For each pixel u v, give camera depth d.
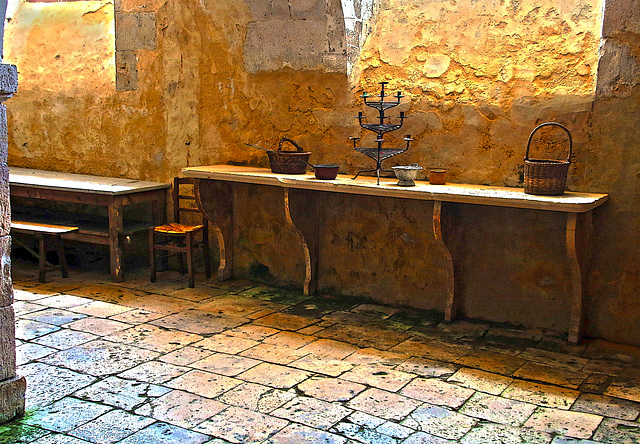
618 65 4.09
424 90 4.82
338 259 5.23
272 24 5.25
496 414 3.28
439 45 4.85
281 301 5.10
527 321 4.58
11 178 5.87
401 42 5.00
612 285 4.28
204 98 5.67
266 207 5.46
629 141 4.12
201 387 3.52
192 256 5.68
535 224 4.45
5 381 3.12
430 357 4.01
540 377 3.74
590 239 4.27
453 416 3.24
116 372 3.70
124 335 4.28
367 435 3.04
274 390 3.50
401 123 4.61
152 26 5.77
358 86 5.08
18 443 2.94
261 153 5.51
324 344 4.20
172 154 5.87
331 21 4.98
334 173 4.84
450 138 4.75
